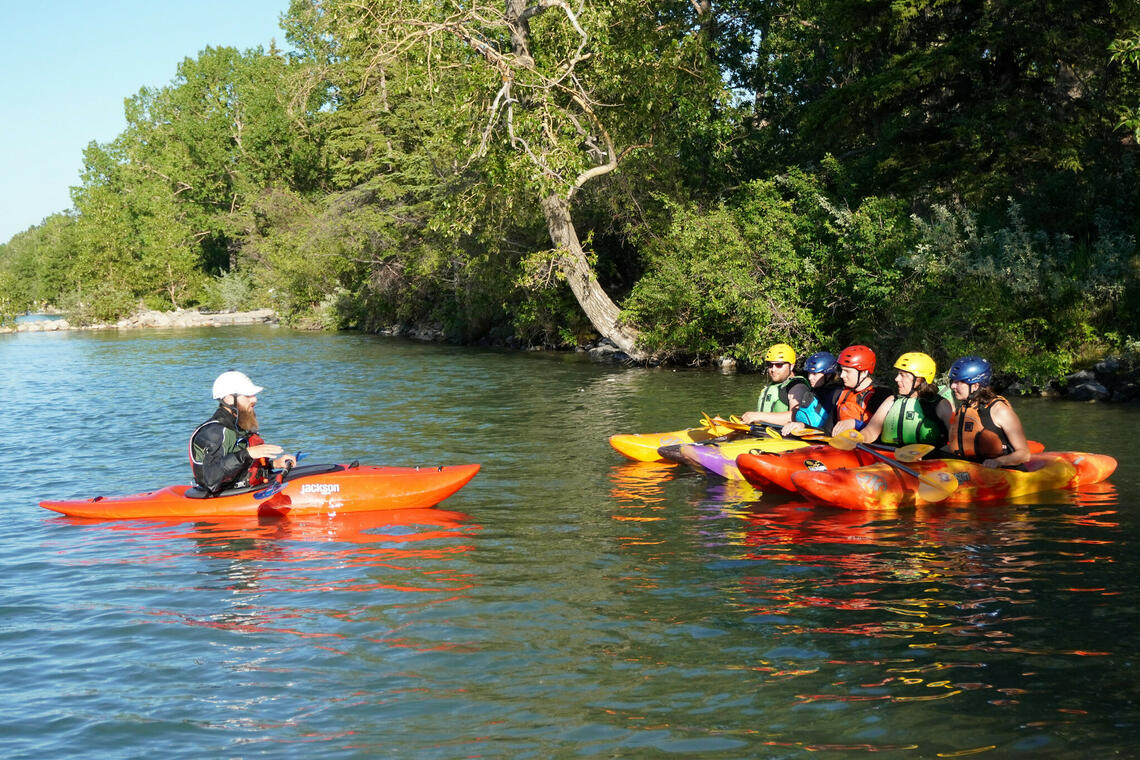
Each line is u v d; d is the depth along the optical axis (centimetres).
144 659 491
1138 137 1500
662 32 2323
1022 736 392
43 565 663
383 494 810
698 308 2089
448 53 2148
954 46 1945
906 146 2116
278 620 544
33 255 9275
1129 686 436
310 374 2147
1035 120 1945
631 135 2328
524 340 2967
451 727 409
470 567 641
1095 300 1531
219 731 411
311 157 5766
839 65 2438
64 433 1330
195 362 2658
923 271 1648
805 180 2003
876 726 403
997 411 830
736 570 627
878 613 539
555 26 2238
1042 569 617
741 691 439
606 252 2819
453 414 1426
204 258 7269
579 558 661
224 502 800
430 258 3291
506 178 2039
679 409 1435
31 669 481
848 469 822
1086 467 870
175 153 6994
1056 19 1923
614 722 411
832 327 1945
